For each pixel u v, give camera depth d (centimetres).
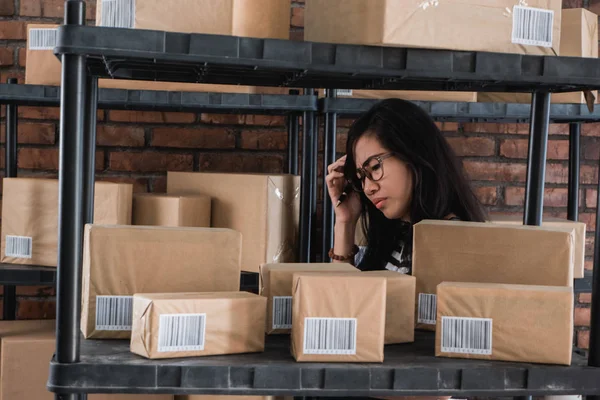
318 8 110
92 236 105
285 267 115
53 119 256
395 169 143
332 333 95
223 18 103
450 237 110
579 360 101
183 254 107
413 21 99
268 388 92
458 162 150
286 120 268
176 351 95
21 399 171
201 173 207
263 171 268
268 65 97
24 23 252
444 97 217
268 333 112
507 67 103
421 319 113
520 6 105
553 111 220
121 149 260
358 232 209
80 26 91
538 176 141
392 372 93
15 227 199
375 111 148
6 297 233
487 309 98
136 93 203
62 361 92
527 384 94
